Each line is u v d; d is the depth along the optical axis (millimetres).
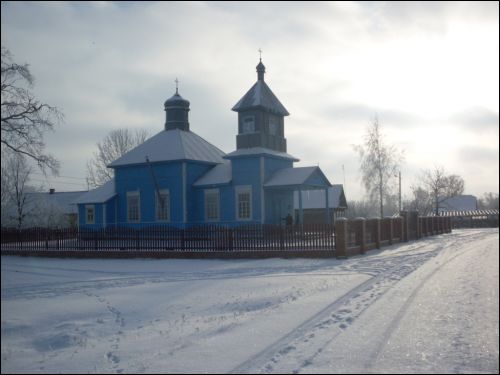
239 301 11953
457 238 39312
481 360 7113
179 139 39031
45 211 57344
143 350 7953
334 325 9234
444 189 77750
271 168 35562
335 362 7051
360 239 24094
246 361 7188
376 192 51344
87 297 13188
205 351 7762
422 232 40094
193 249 24203
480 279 14953
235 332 8930
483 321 9414
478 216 83938
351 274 16469
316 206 59625
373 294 12539
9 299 13156
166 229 24969
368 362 7043
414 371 6656
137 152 39719
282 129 38344
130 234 25969
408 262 20297
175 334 8938
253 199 34531
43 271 20859
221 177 36562
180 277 17266
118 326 9734
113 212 40000
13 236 30469
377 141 51469
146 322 10047
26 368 7219
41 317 10617
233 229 23531
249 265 20484
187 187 36625
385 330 8797
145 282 16047
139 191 38562
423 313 10148
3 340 8852
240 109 35812
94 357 7676
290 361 7137
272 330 9000
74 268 21906
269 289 13578
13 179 52188
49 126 35406
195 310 11102
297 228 22688
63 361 7508
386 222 29906
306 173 33969
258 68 37719
